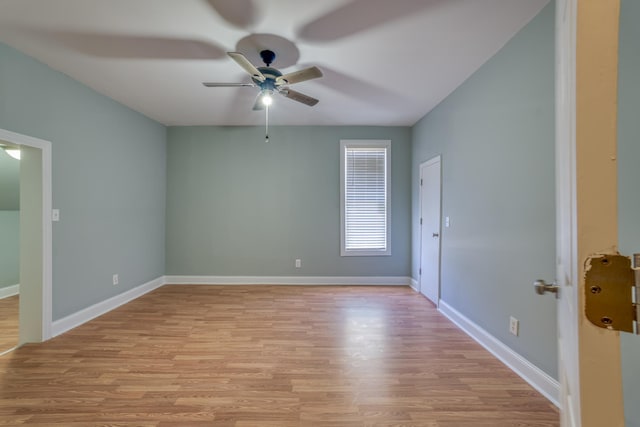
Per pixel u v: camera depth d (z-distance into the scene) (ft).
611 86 1.39
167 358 7.85
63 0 6.34
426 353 8.21
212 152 15.65
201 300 12.87
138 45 8.02
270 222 15.72
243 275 15.70
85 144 10.47
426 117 13.48
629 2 3.20
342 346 8.59
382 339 9.07
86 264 10.52
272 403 6.10
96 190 11.00
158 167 15.02
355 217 15.71
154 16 6.86
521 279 7.20
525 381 6.90
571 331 1.90
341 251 15.69
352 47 8.06
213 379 6.91
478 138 9.13
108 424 5.49
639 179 3.14
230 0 6.33
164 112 13.48
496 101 8.24
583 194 1.45
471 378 7.02
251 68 7.63
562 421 2.52
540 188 6.61
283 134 15.61
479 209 9.06
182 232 15.72
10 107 8.01
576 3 1.51
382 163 15.67
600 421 1.43
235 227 15.72
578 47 1.47
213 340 8.93
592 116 1.43
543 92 6.55
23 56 8.32
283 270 15.72
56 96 9.32
